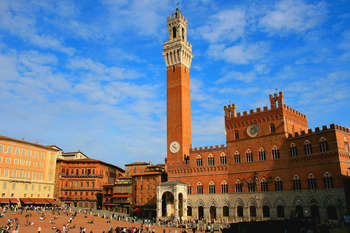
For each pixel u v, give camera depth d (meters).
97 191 160.62
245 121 119.88
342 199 89.75
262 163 112.06
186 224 104.69
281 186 105.75
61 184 161.12
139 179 143.62
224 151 123.19
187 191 128.50
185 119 140.00
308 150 100.56
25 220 109.00
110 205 154.12
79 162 165.38
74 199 160.50
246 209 112.31
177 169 133.25
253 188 112.62
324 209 93.75
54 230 97.62
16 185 136.00
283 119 109.81
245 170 115.88
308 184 98.81
